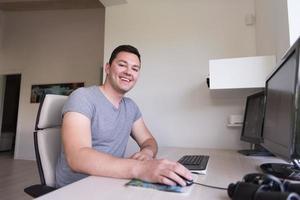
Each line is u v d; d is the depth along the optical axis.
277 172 0.81
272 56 1.49
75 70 4.82
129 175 0.75
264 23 1.79
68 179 1.03
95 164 0.80
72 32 4.92
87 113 1.03
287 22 1.28
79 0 4.50
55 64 4.94
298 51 0.68
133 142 2.24
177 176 0.68
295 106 0.67
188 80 2.21
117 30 2.47
